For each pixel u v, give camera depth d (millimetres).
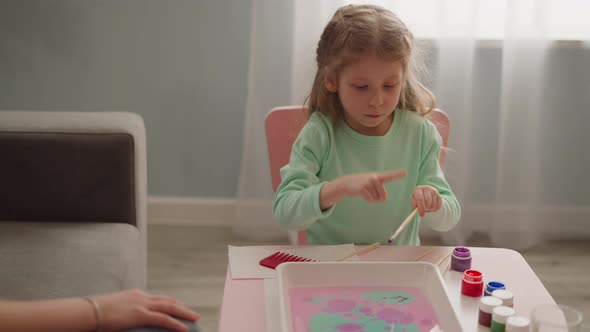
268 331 923
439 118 1526
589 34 2438
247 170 2477
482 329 937
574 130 2516
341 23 1282
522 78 2375
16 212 1722
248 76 2494
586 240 2584
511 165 2445
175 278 2240
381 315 962
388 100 1257
